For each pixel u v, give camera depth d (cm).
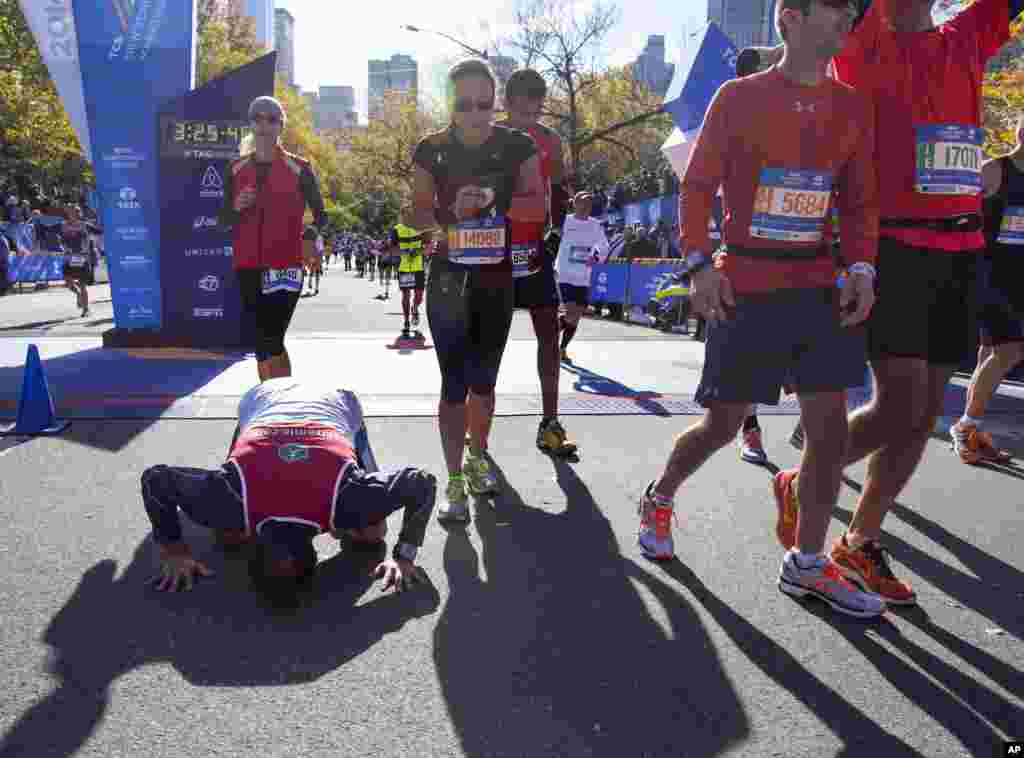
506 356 891
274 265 514
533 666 246
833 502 289
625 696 230
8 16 3030
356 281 3400
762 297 279
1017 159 468
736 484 436
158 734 206
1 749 198
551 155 473
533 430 549
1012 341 472
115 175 898
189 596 287
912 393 290
